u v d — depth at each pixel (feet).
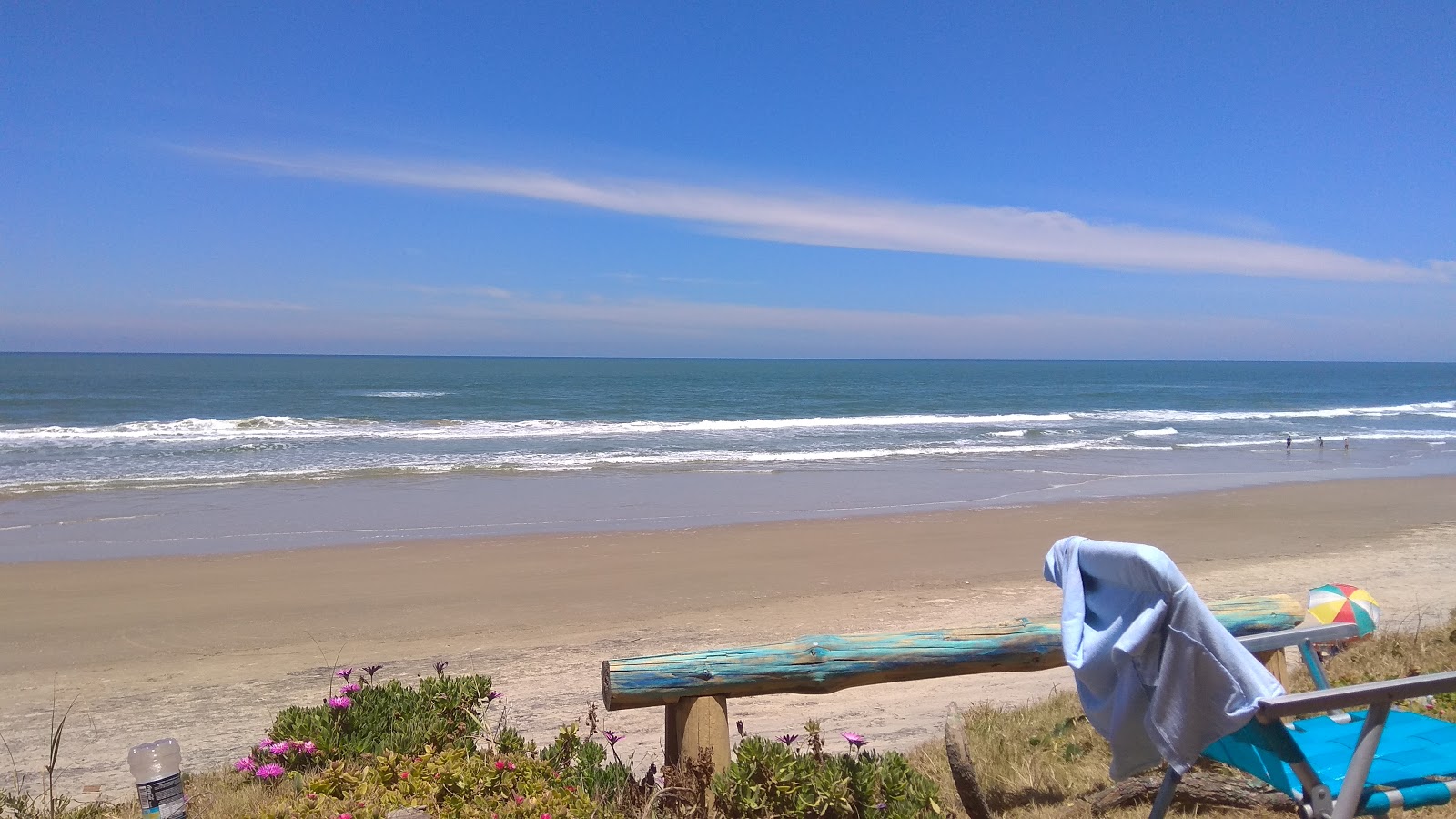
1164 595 8.27
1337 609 12.03
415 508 54.65
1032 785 13.17
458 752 11.75
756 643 26.86
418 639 28.02
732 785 10.19
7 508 53.93
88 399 175.52
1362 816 8.62
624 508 55.21
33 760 18.03
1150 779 11.95
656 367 505.66
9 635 28.68
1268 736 8.35
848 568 38.73
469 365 500.74
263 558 40.52
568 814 10.32
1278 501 58.75
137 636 28.60
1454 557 40.19
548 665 24.61
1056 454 88.69
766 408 179.73
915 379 335.06
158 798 11.43
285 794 12.44
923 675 11.44
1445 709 14.73
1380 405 203.41
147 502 56.08
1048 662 11.78
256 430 104.42
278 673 24.53
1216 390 270.05
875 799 10.50
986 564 39.60
